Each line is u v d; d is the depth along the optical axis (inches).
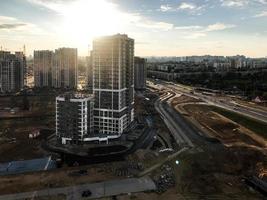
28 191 5078.7
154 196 4997.5
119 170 6018.7
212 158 6850.4
